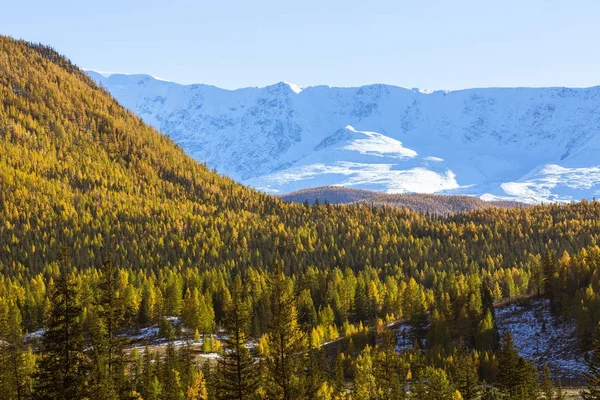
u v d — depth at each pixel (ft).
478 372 451.12
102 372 185.16
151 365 348.79
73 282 189.47
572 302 537.24
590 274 582.76
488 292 588.50
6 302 563.07
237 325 183.01
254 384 180.34
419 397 341.00
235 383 180.14
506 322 558.97
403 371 423.23
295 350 182.60
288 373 181.37
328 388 331.57
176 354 432.66
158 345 535.19
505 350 329.93
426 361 465.88
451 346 500.33
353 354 500.33
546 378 366.02
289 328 183.01
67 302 186.09
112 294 199.41
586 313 498.28
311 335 508.12
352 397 364.99
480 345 509.76
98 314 196.75
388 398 352.08
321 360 414.62
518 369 321.73
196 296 588.09
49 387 180.55
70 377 181.37
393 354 389.19
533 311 568.00
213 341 534.78
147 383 305.94
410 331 564.30
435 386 329.31
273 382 181.98
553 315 552.00
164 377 338.54
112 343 196.03
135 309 587.68
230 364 181.27
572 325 527.40
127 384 205.16
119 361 197.57
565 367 480.23
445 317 545.03
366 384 363.97
